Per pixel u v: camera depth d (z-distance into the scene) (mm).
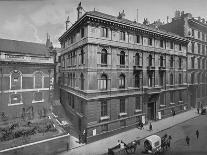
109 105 25391
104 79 25062
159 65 32469
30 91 30219
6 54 27844
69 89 32719
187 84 38812
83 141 22984
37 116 29797
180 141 22906
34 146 20391
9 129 22719
